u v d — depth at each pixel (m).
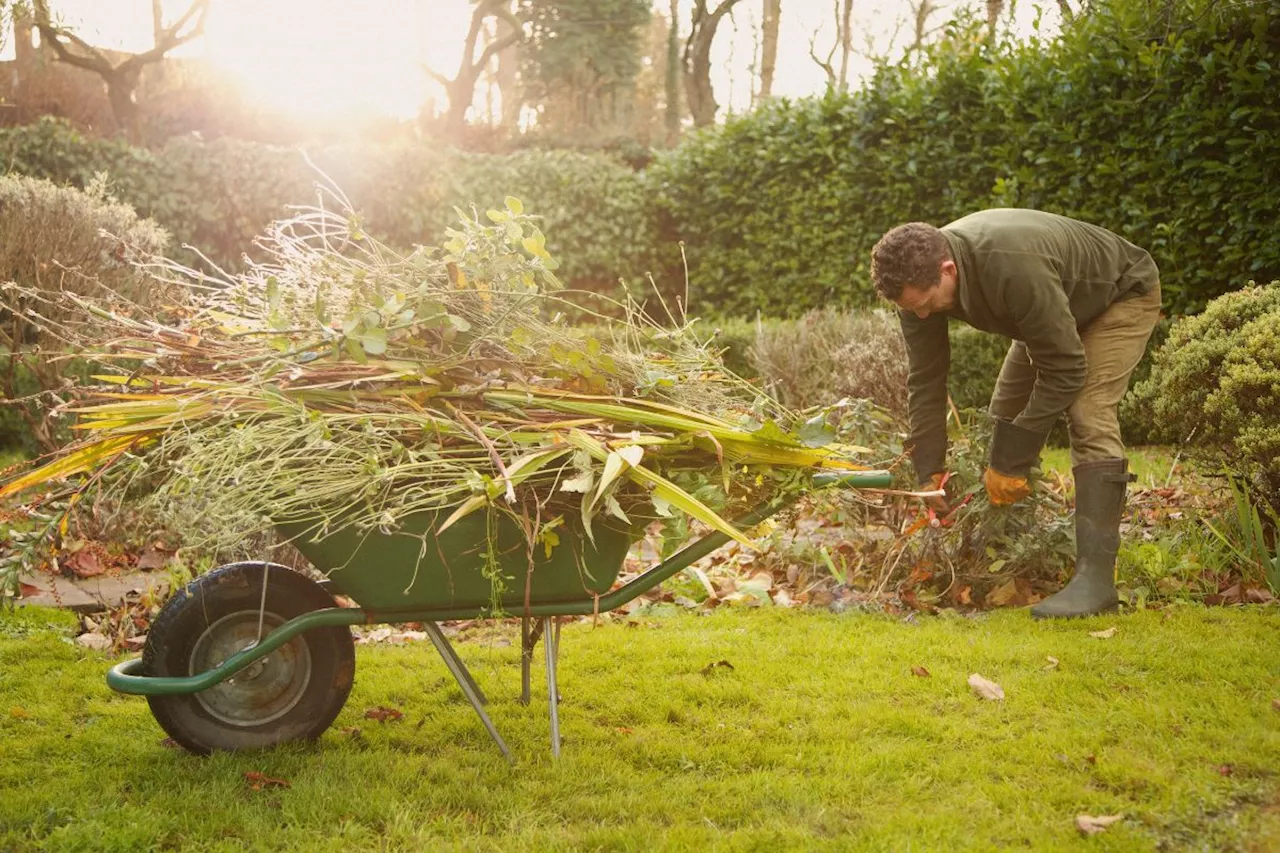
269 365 2.67
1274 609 3.90
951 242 3.55
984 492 4.18
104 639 3.81
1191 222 6.94
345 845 2.28
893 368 5.64
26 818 2.37
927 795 2.50
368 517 2.50
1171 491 5.29
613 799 2.50
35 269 5.39
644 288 11.10
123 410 2.63
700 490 2.66
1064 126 7.38
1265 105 6.55
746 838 2.27
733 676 3.42
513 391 2.77
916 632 3.84
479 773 2.67
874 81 8.87
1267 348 4.16
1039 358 3.62
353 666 2.89
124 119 15.45
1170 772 2.52
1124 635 3.65
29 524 3.66
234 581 2.69
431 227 10.52
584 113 23.58
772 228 9.98
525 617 2.73
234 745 2.77
